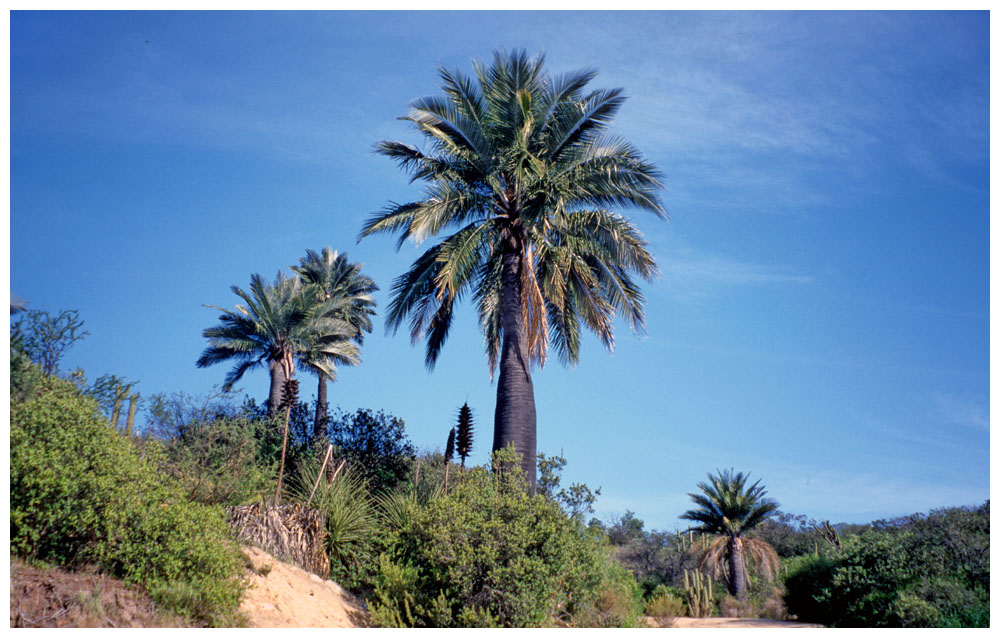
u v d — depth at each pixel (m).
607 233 16.81
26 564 7.09
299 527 11.44
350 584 11.26
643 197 17.02
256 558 10.05
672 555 43.56
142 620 6.99
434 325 19.73
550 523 10.87
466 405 14.30
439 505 10.81
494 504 10.88
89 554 7.59
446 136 17.09
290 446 16.64
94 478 7.73
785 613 24.61
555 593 10.74
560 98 17.39
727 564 35.59
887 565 19.31
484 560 10.13
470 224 17.44
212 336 29.30
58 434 7.98
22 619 6.19
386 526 12.71
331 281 34.94
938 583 17.45
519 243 17.58
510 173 17.33
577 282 18.86
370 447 18.14
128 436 10.06
